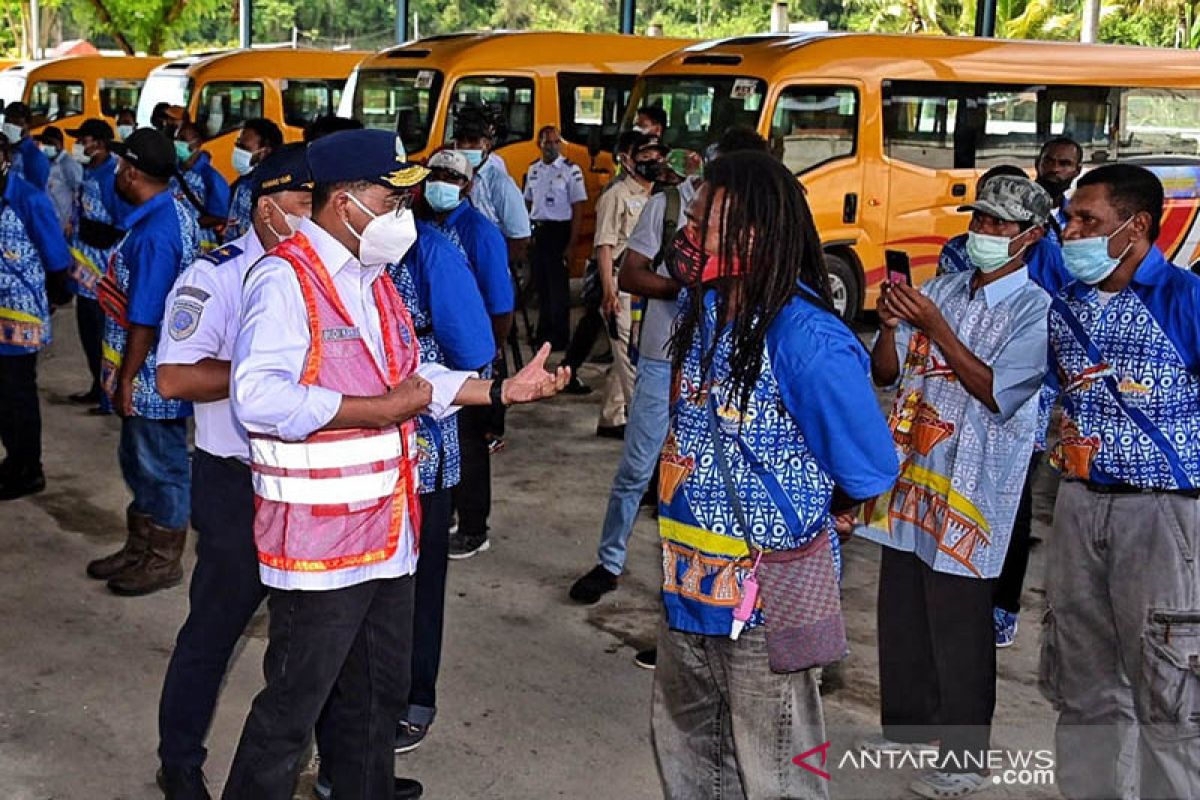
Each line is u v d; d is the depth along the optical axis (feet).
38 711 14.61
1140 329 10.64
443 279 12.71
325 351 9.53
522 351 36.73
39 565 19.20
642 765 13.78
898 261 12.46
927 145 38.06
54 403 29.35
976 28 54.08
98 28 100.73
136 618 17.33
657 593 18.54
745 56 37.76
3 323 21.54
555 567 19.51
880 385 12.95
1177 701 9.33
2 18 138.10
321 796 12.36
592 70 46.73
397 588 10.52
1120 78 40.24
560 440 26.73
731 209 8.55
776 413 8.68
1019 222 11.53
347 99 47.06
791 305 8.63
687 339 9.04
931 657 12.82
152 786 13.16
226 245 11.68
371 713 10.75
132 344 16.61
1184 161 39.06
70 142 67.62
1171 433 10.66
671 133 38.60
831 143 37.04
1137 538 10.87
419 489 12.78
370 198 9.49
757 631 8.96
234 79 58.08
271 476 9.56
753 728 9.11
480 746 14.07
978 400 11.72
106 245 27.86
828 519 9.01
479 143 22.57
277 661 9.98
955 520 12.09
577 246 45.68
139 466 17.84
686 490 8.97
